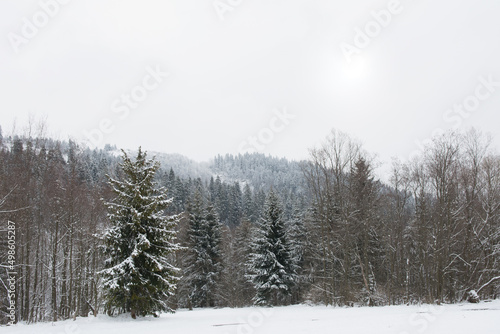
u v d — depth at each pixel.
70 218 25.36
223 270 39.50
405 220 36.62
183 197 81.81
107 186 29.98
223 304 41.66
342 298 28.62
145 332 13.42
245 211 90.44
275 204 36.88
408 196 33.19
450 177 29.61
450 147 28.94
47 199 27.17
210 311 29.05
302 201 67.38
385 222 33.34
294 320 16.98
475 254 30.55
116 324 15.91
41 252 28.73
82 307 28.84
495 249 29.17
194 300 37.81
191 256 37.38
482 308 19.47
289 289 35.62
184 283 36.84
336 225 31.64
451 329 11.77
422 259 30.58
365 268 28.97
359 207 29.72
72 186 26.50
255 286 35.56
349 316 17.84
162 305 19.28
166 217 19.31
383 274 33.06
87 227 27.58
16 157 26.45
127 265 17.67
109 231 18.00
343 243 29.33
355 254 29.48
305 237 39.16
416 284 33.50
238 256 44.41
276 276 33.56
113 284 16.80
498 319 13.86
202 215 39.66
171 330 13.87
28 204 25.17
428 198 32.75
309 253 37.47
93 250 25.16
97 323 16.36
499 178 29.80
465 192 30.92
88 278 27.12
